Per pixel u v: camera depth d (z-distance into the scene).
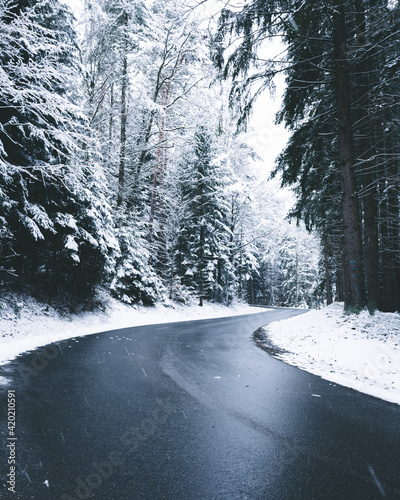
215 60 8.97
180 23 8.07
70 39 12.52
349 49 10.03
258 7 8.12
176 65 21.89
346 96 10.66
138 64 20.81
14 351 6.89
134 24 19.34
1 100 8.12
